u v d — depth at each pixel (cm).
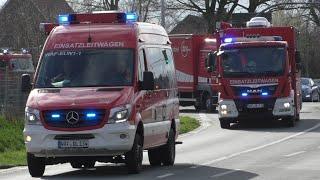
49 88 1836
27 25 6281
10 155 2514
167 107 2086
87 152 1722
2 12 6556
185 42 5134
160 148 2072
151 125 1906
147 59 1947
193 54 5091
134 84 1827
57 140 1720
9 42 6400
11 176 1909
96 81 1838
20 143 2828
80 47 1898
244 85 3491
